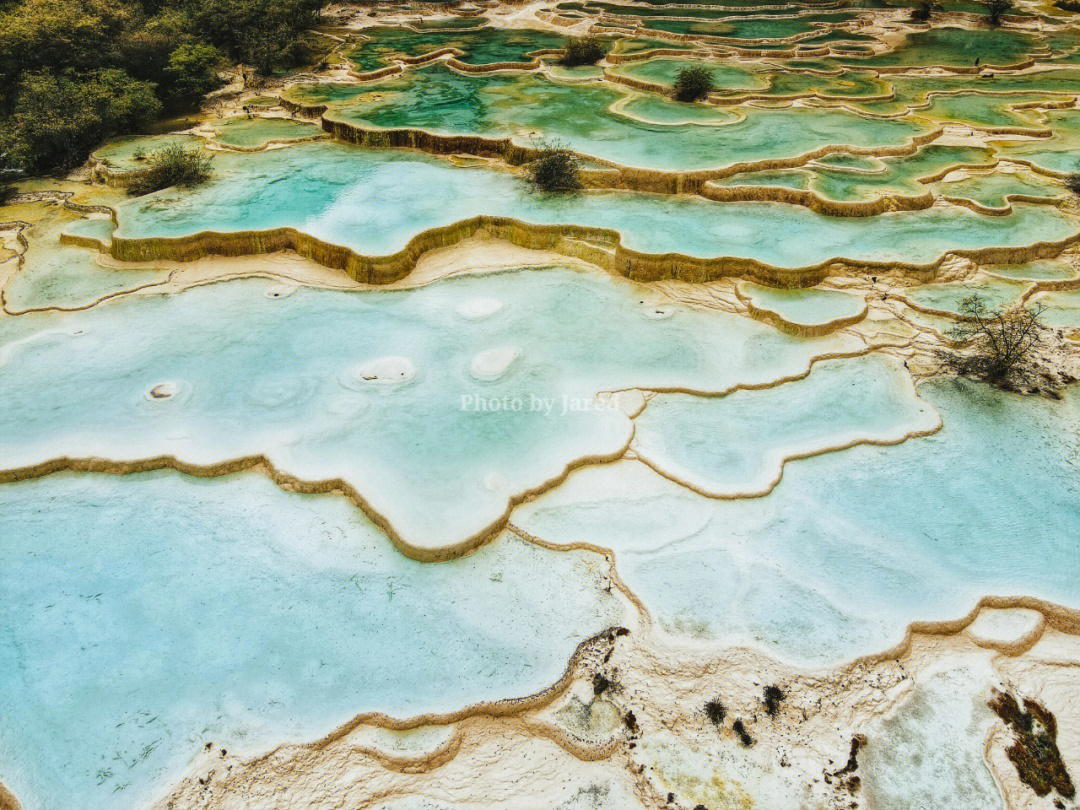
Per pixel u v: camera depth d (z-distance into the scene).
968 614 8.99
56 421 11.52
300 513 10.30
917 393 12.12
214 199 16.91
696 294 14.27
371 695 8.23
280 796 7.52
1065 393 12.07
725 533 9.95
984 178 17.94
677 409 11.80
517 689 8.25
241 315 13.88
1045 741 7.93
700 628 8.83
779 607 9.07
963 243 15.13
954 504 10.35
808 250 14.80
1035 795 7.51
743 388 12.20
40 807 7.41
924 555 9.70
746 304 13.91
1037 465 10.90
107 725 8.02
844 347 13.00
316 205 16.61
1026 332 12.19
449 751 7.86
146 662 8.56
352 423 11.43
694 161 17.75
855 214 16.11
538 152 17.92
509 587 9.32
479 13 33.50
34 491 10.69
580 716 8.09
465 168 18.59
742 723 8.02
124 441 11.15
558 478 10.57
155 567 9.60
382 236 15.20
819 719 8.05
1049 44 29.11
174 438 11.19
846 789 7.53
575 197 16.98
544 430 11.30
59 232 16.41
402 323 13.59
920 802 7.44
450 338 13.18
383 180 17.88
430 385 12.14
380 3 34.31
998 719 8.09
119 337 13.34
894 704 8.22
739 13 33.09
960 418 11.68
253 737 7.90
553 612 9.04
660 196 17.09
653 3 34.81
